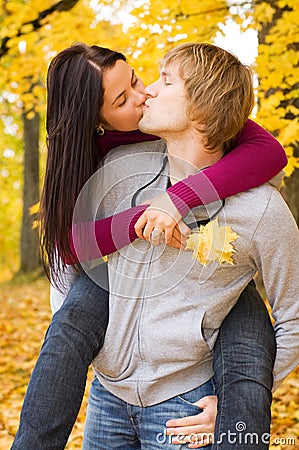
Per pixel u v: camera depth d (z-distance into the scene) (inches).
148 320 92.3
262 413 87.1
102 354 94.7
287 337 94.7
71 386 89.7
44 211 95.5
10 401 240.7
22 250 567.2
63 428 89.2
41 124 581.9
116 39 205.5
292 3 196.7
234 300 94.1
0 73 242.7
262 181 90.3
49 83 94.3
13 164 737.6
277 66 191.0
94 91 91.1
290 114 201.6
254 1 203.5
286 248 90.7
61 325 92.3
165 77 92.5
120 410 97.7
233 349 91.0
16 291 491.2
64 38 223.0
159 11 204.4
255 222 89.0
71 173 92.8
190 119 89.7
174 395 93.5
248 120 98.7
